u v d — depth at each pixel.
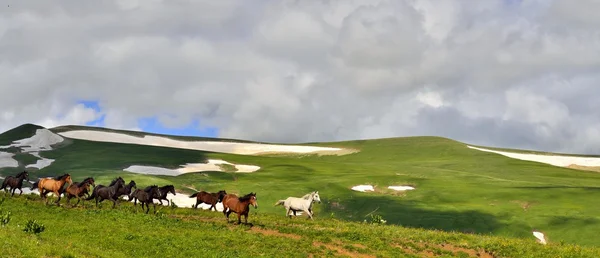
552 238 66.81
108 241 30.81
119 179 44.22
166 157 138.62
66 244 27.14
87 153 137.25
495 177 130.38
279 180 110.19
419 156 187.25
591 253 34.94
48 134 154.75
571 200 83.88
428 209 80.94
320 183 101.12
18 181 49.88
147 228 35.56
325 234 36.78
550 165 155.75
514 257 33.97
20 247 24.05
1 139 145.12
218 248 31.27
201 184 100.50
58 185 43.75
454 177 121.25
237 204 38.84
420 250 34.72
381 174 118.81
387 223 75.69
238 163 141.38
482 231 70.81
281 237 35.28
